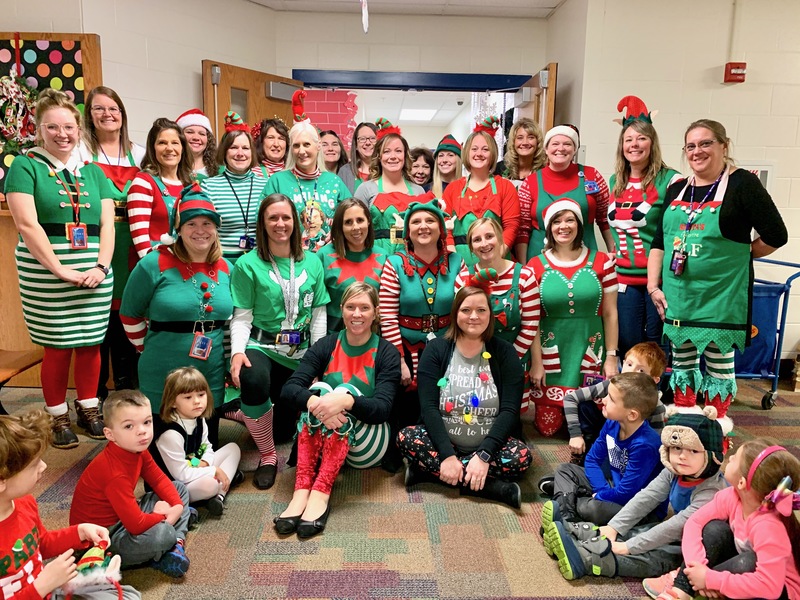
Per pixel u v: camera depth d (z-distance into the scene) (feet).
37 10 12.17
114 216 9.63
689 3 12.97
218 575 6.10
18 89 11.85
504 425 7.71
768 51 13.05
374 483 8.15
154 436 7.63
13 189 8.45
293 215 8.23
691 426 5.94
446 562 6.35
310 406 7.16
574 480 7.29
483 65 17.20
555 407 9.63
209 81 14.46
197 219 7.46
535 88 15.28
